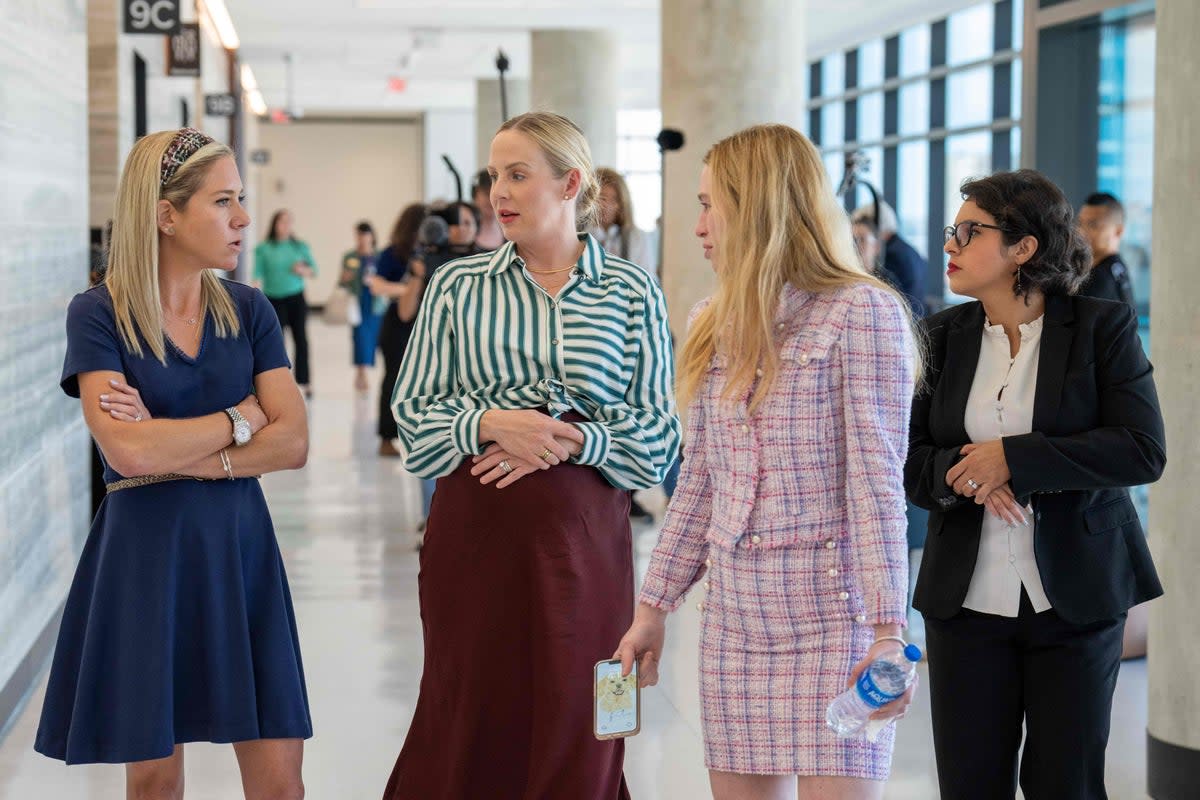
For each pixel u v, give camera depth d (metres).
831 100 17.31
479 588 2.89
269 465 2.81
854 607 2.34
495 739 2.92
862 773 2.33
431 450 2.89
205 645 2.75
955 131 13.77
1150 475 2.69
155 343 2.73
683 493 2.53
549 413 2.90
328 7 13.88
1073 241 2.78
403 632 5.68
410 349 3.02
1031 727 2.78
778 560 2.36
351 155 33.06
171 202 2.74
